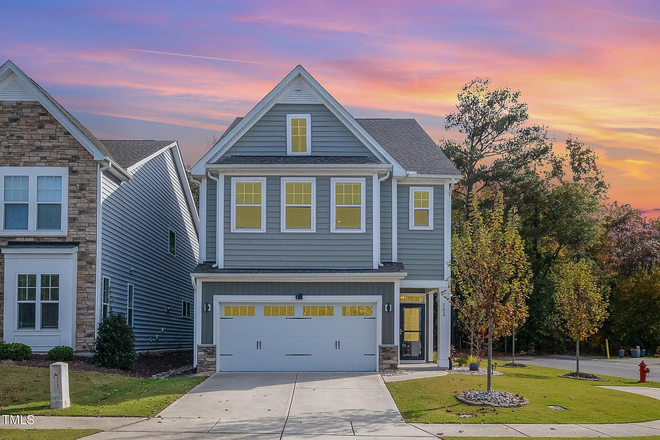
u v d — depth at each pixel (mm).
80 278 21047
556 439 12898
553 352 43219
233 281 21234
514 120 46312
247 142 22656
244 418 14305
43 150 21359
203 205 22250
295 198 21781
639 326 41562
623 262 49625
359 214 21766
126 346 21078
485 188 46219
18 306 20766
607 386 21141
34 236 21156
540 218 45031
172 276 31484
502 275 16984
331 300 21250
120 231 23641
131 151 27156
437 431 13305
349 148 22719
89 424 13289
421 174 22672
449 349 22719
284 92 22750
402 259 22812
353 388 17922
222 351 21219
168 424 13570
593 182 50156
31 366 18938
